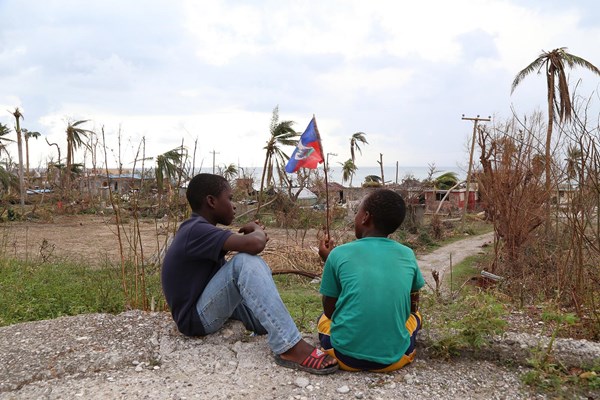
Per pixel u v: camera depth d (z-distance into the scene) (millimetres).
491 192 10453
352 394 2863
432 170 27234
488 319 3391
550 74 17625
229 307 3420
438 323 3699
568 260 5094
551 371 3107
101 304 6461
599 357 3199
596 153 4301
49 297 7000
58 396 2852
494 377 3148
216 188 3451
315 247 13430
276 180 26188
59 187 34344
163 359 3348
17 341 3594
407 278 3053
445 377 3127
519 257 8688
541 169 9609
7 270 10031
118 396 2840
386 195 3178
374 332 2990
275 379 3023
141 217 23891
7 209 26953
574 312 4301
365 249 3080
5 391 2928
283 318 3162
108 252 15828
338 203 28219
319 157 4141
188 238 3312
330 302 3176
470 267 13570
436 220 21094
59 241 18812
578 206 4594
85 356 3336
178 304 3494
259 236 3258
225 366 3217
